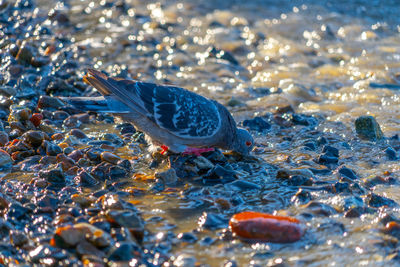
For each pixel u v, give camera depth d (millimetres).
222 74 18359
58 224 8133
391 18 26469
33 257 7168
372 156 11789
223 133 11109
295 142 12766
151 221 8594
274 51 21625
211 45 21938
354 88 17078
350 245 7797
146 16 26125
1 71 15742
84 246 7387
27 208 8430
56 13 22953
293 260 7434
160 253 7562
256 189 9984
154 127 10898
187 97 10875
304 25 25453
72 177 10148
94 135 12633
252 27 25219
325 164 11320
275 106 15367
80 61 17938
